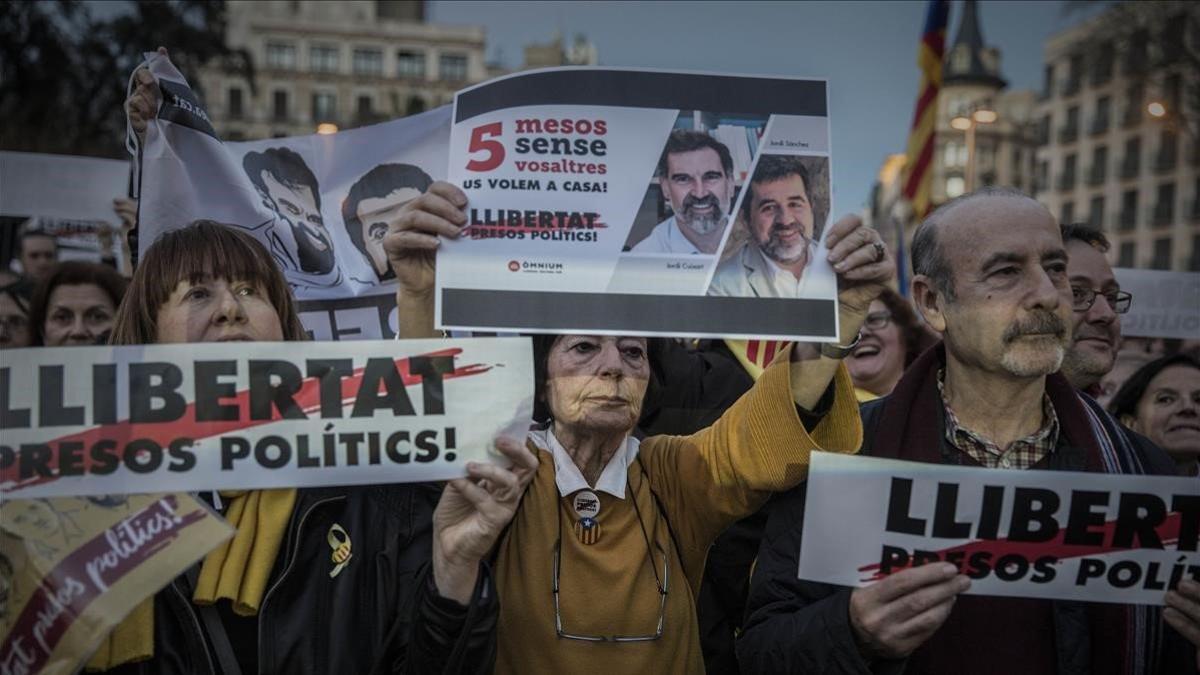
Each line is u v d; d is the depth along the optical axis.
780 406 2.17
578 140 2.11
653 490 2.34
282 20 64.88
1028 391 2.22
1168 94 24.17
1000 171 70.62
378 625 2.08
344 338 2.97
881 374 4.10
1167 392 3.42
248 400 2.02
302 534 2.10
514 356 2.05
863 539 2.01
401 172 3.00
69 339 3.80
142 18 19.14
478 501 1.98
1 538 1.96
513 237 2.08
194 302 2.17
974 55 71.12
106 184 4.99
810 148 2.12
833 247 2.09
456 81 67.69
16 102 18.05
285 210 2.93
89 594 1.92
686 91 2.13
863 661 2.00
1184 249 50.00
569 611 2.18
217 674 2.02
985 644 2.14
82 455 1.98
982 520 2.01
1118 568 2.02
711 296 2.08
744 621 2.41
